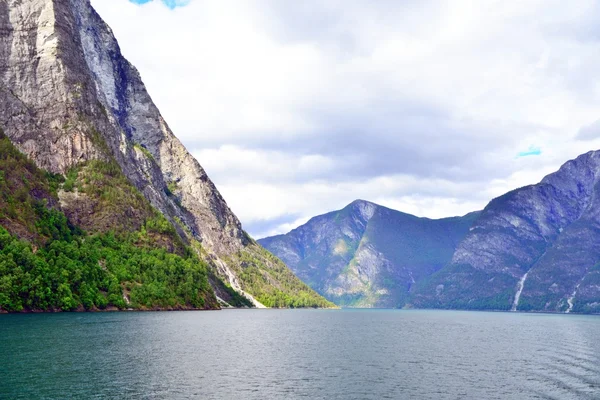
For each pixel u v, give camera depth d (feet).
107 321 433.48
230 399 181.68
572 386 211.20
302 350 319.68
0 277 470.80
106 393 182.60
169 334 365.61
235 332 422.82
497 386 210.18
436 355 306.96
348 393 195.00
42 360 233.55
